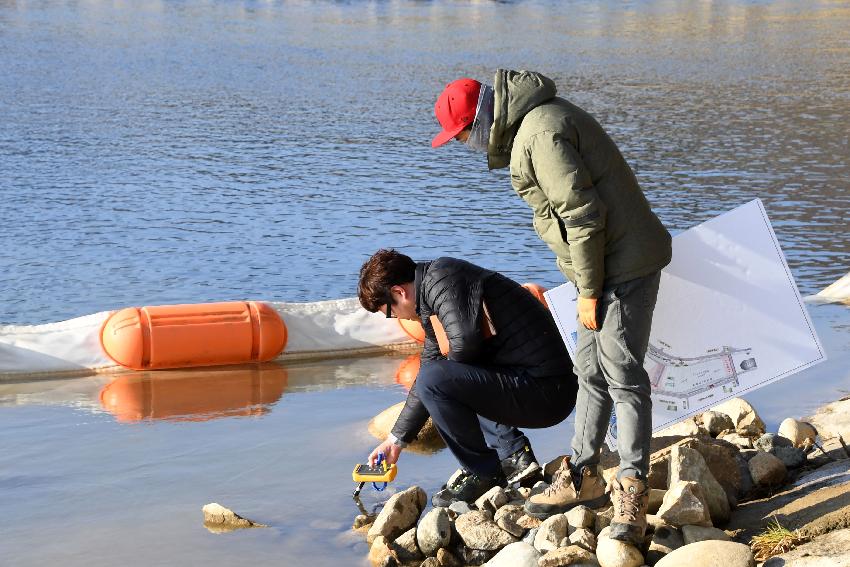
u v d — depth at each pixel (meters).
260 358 10.05
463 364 6.07
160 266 15.63
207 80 39.34
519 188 5.19
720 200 20.28
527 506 5.72
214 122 30.12
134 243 16.94
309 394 8.98
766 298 6.23
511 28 62.84
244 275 15.29
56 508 6.42
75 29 58.47
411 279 6.11
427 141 27.52
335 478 6.89
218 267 15.67
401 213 19.38
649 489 5.57
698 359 6.30
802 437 6.69
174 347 9.70
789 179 22.20
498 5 81.75
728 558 4.75
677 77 40.91
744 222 6.20
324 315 10.46
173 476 6.96
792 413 7.79
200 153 25.33
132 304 13.77
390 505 5.90
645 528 5.12
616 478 5.28
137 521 6.21
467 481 6.21
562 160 4.89
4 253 16.09
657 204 19.95
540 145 4.93
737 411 7.14
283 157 25.02
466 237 17.61
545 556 5.11
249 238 17.42
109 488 6.75
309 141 27.34
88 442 7.68
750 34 60.16
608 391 5.50
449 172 23.41
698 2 86.50
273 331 10.01
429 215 19.22
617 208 5.09
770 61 46.69
